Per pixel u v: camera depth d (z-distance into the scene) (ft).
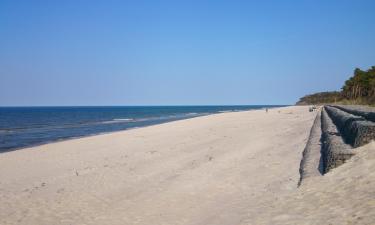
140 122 231.50
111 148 85.10
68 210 38.17
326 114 126.31
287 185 40.52
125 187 46.34
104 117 333.42
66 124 218.59
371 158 35.76
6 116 365.20
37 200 42.16
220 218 32.96
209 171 52.39
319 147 57.26
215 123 152.35
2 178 55.11
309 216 28.96
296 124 120.98
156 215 35.40
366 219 25.03
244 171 50.60
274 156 59.26
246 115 209.87
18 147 104.63
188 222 32.94
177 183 46.83
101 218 35.32
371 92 235.40
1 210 38.75
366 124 41.29
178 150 74.95
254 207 34.68
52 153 80.33
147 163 61.82
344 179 34.35
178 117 303.07
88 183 49.34
